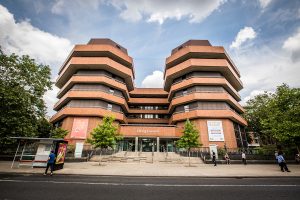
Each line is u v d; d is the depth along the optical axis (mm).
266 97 35375
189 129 22234
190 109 31891
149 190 7316
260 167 17688
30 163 16438
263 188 7773
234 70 38094
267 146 24625
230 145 28156
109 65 32625
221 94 30703
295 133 17953
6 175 11000
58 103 37250
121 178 10664
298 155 21938
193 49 32469
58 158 14062
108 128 20578
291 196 6441
